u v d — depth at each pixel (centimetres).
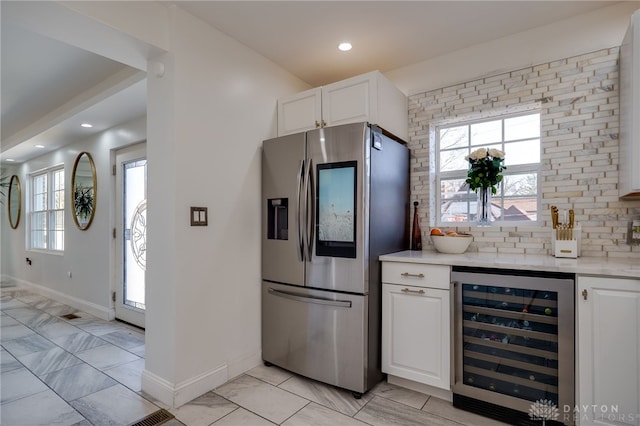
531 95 238
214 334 226
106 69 282
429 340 208
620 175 202
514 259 204
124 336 331
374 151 226
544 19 226
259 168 265
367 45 257
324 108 258
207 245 222
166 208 207
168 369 205
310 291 233
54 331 348
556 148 230
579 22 222
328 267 225
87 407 202
